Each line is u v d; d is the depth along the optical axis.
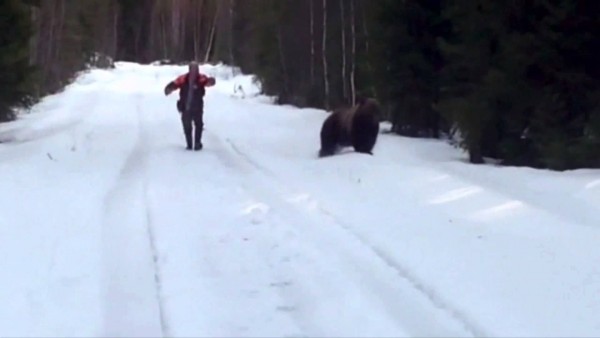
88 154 22.67
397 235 11.94
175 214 14.12
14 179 17.19
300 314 8.85
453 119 21.75
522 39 19.42
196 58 107.25
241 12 69.69
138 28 116.44
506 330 7.87
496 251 10.86
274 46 49.00
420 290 9.41
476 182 16.55
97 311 8.96
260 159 21.92
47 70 53.06
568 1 18.88
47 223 13.08
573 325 8.01
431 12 27.36
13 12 25.67
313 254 11.16
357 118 22.86
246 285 9.88
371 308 8.88
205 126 32.84
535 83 19.80
